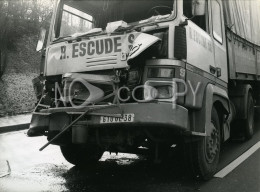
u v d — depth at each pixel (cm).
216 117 536
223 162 605
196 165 484
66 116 458
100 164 625
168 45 434
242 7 770
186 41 446
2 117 1233
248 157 636
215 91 520
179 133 436
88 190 462
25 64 1864
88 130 446
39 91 552
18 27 1894
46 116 480
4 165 616
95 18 599
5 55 1642
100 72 481
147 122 404
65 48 516
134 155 702
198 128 477
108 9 592
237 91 763
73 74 479
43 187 477
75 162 602
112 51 467
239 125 787
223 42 629
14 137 933
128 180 513
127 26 468
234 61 691
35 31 2047
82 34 506
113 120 422
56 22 584
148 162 636
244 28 776
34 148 783
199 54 494
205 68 514
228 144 769
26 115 1312
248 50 805
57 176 539
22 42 1969
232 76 674
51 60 532
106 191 457
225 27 647
